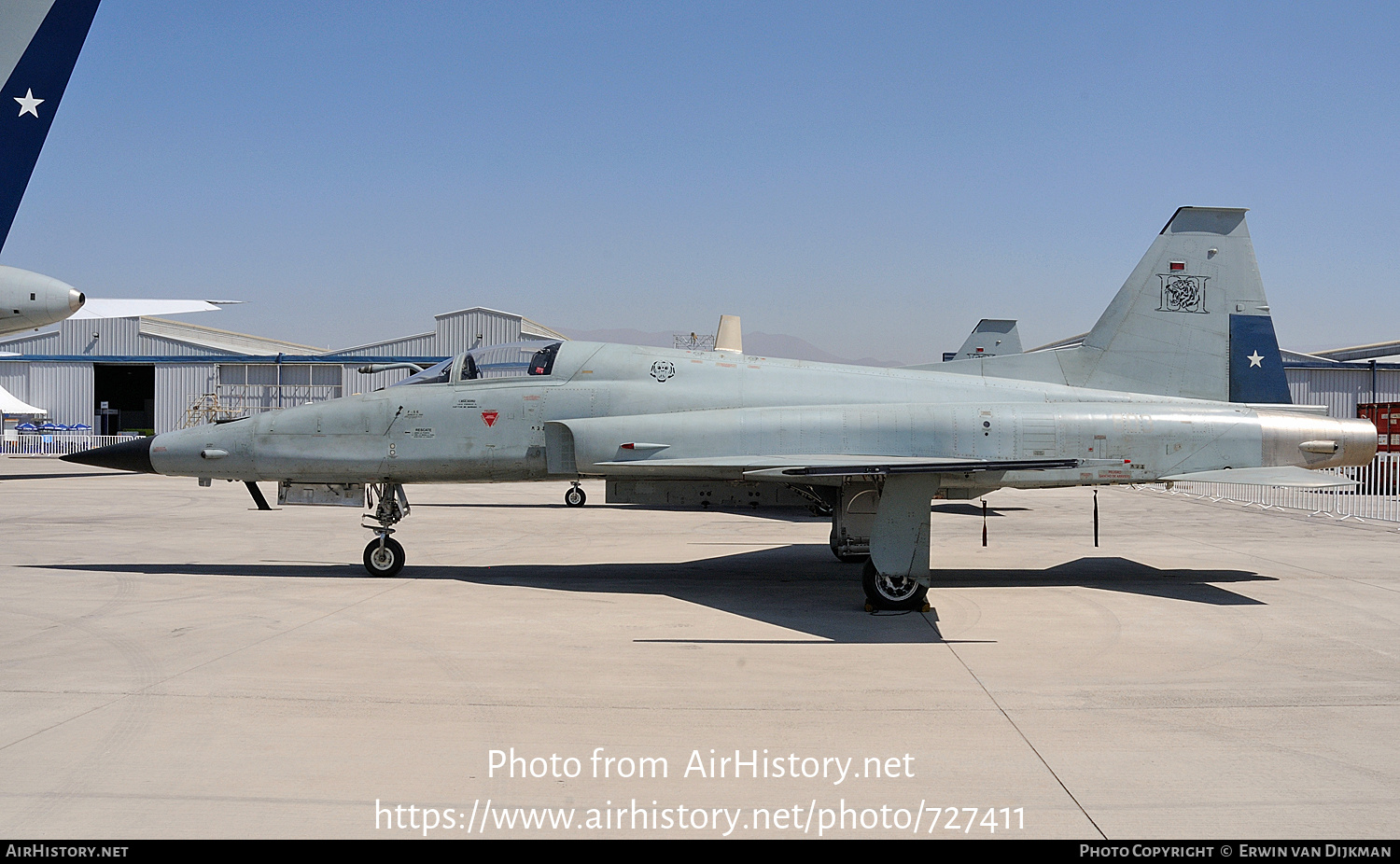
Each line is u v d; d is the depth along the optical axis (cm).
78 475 3441
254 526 1736
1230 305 1135
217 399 5128
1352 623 867
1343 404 4362
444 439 1110
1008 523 1925
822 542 1542
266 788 452
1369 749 516
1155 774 478
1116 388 1127
